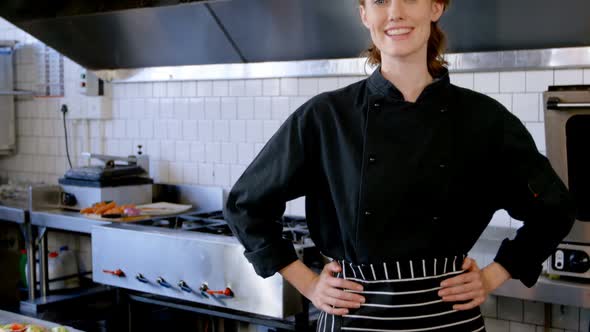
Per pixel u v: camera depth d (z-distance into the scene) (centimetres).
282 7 367
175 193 461
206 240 312
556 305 335
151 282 334
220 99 441
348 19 356
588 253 273
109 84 493
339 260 175
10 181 535
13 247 514
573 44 316
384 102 166
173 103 463
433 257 166
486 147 169
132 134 486
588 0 296
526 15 314
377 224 165
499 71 342
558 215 171
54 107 527
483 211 174
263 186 175
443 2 173
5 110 546
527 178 169
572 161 273
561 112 272
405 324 164
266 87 419
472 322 169
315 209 179
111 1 413
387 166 165
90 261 505
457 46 344
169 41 425
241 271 301
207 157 450
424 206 165
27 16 441
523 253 175
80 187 436
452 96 170
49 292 456
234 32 398
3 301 504
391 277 166
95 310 441
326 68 387
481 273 175
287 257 179
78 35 448
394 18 161
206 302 314
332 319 174
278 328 306
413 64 167
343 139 169
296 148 173
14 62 553
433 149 165
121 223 372
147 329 362
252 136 428
